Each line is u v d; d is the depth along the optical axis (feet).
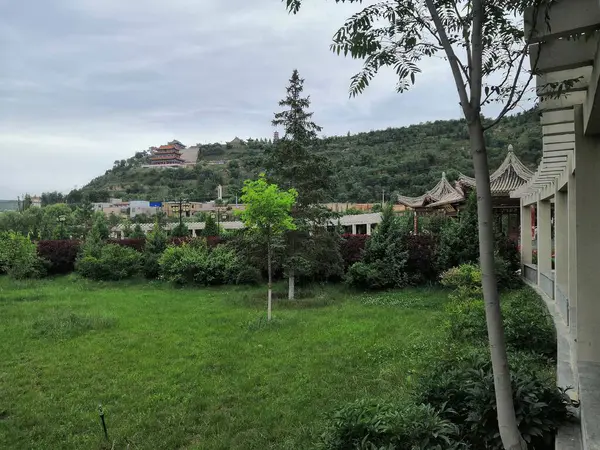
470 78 9.28
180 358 22.71
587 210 15.81
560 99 15.66
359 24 9.53
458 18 9.60
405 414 10.69
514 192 45.93
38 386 19.26
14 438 14.55
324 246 44.04
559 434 11.37
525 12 9.39
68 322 29.96
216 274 52.03
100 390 18.65
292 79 43.86
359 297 42.63
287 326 29.30
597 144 15.53
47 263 63.16
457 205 59.00
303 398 17.03
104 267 56.39
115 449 13.76
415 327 28.55
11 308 37.06
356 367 20.70
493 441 11.05
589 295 15.81
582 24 9.19
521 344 20.42
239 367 21.04
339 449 10.67
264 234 33.35
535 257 52.80
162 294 46.24
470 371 13.17
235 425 15.08
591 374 14.39
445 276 41.68
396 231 48.11
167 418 15.74
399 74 9.84
